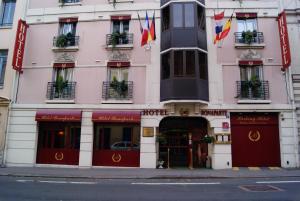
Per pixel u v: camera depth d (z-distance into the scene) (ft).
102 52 53.93
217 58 51.65
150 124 50.24
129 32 54.54
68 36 54.95
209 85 50.67
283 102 49.49
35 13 57.16
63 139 52.70
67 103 52.34
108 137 52.08
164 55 51.44
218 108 49.70
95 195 26.04
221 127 49.26
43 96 53.26
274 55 51.26
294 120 48.62
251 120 50.11
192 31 50.47
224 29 49.67
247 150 49.44
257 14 52.90
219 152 48.65
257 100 49.32
